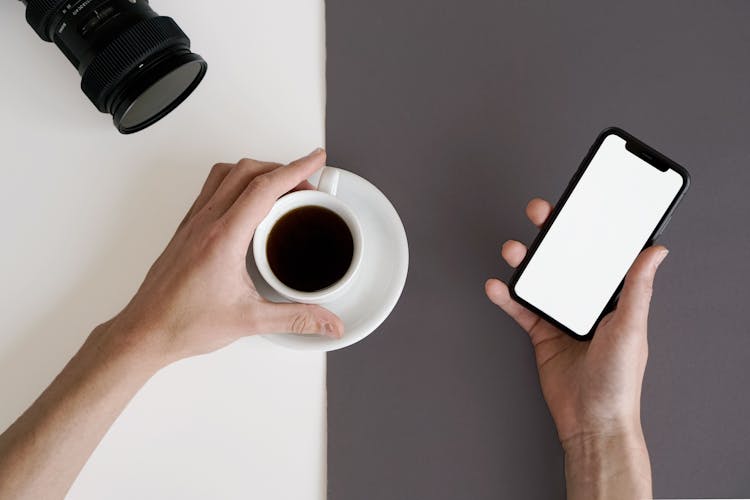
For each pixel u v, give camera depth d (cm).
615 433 67
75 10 67
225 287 62
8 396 71
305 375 72
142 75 66
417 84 74
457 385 72
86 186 74
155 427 71
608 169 65
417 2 75
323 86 74
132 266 73
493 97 75
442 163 74
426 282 73
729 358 72
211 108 74
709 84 74
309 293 62
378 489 71
